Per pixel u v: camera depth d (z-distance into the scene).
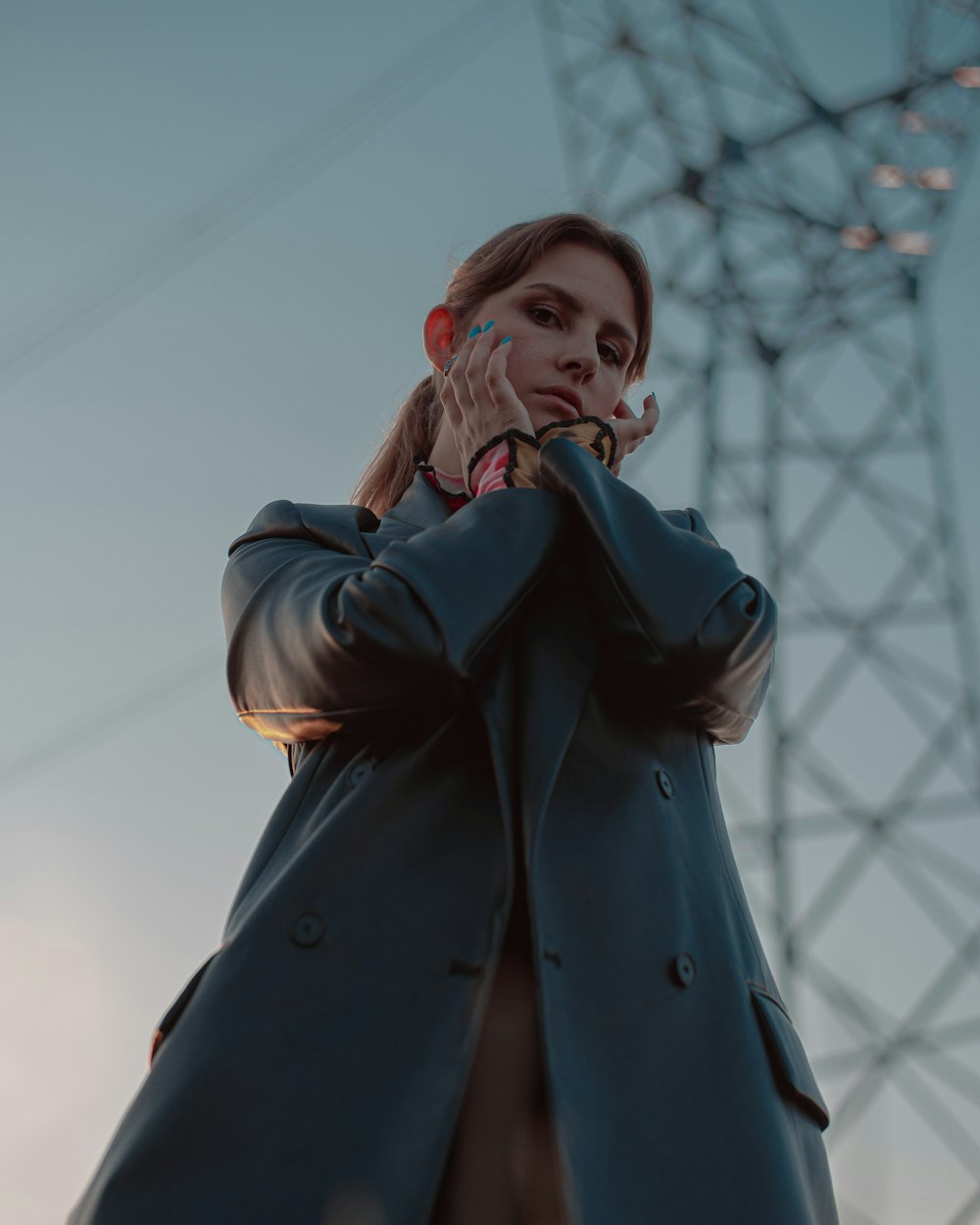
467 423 1.55
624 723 1.32
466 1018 1.05
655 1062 1.09
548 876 1.14
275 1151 0.99
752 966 1.26
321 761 1.30
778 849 11.27
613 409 1.71
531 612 1.31
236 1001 1.07
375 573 1.20
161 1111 1.02
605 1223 0.96
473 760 1.21
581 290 1.67
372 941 1.10
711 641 1.27
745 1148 1.08
